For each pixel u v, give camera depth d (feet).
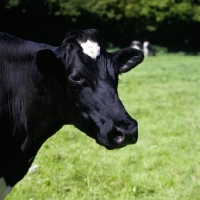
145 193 24.68
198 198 23.93
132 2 172.96
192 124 40.40
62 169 27.66
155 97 56.18
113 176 26.50
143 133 36.45
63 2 163.02
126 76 81.82
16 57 16.70
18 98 16.74
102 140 14.76
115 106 14.74
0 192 16.98
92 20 173.37
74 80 15.03
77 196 24.03
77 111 15.35
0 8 157.17
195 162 29.55
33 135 16.88
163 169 28.09
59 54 15.52
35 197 23.82
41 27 166.20
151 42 181.98
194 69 101.04
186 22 177.06
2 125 16.69
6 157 16.83
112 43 179.42
